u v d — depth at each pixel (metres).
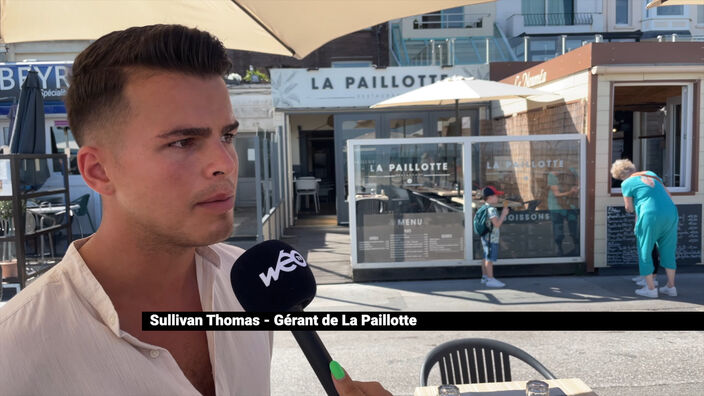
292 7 1.77
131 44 0.66
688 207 7.05
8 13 1.85
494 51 11.70
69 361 0.66
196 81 0.68
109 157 0.69
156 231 0.70
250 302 0.92
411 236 6.91
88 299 0.71
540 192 6.98
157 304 0.79
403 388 3.82
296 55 2.25
